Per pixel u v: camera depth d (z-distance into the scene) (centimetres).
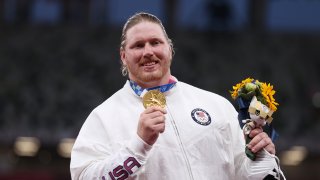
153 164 914
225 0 4112
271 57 4119
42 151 4856
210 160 934
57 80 4000
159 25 955
